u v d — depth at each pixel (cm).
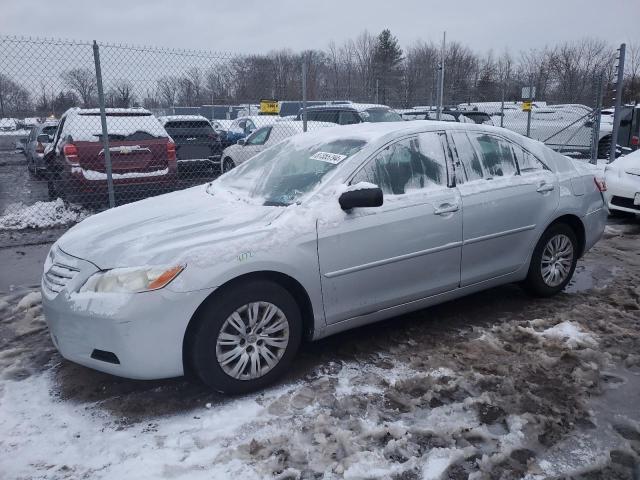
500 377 346
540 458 270
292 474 259
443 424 296
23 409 318
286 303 338
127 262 312
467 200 412
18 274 583
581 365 361
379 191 348
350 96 1460
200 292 308
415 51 5041
